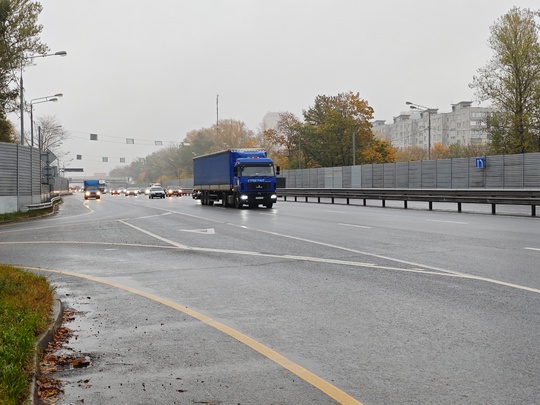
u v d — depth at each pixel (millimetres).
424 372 5301
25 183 35031
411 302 8234
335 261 12461
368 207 35688
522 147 55281
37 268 12492
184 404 4684
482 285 9273
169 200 64812
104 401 4770
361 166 60375
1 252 15586
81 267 12586
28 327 6367
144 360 5871
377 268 11359
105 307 8461
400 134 175000
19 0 39625
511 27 54750
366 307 8016
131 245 16688
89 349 6289
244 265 12320
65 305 8609
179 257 13883
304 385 5062
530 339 6242
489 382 5004
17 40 39750
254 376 5324
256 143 138750
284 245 15727
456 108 158250
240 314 7832
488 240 15516
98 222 26938
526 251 13148
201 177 47156
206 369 5555
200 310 8148
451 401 4609
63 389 5059
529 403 4539
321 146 90062
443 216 25812
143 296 9227
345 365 5570
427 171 52094
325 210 32875
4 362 5004
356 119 88875
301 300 8609
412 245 14906
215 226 22922
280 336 6664
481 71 56531
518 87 54781
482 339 6289
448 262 11828
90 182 80750
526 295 8438
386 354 5879
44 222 28188
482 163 46281
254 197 37312
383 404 4586
